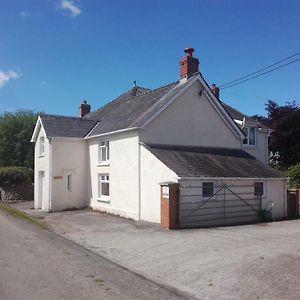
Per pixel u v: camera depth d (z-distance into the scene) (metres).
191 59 23.83
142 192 20.88
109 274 9.85
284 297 7.92
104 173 24.48
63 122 26.97
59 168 25.78
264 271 9.75
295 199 24.16
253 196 21.83
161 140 21.92
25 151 46.66
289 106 40.84
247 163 23.45
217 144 24.30
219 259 11.23
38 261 11.06
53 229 17.58
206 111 23.88
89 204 26.11
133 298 7.90
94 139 25.67
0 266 10.38
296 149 39.66
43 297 7.81
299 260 10.80
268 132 31.89
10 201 33.66
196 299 8.00
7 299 7.66
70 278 9.30
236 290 8.48
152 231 16.95
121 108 27.38
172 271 10.27
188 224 18.86
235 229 17.69
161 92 24.44
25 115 49.50
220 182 20.42
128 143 22.19
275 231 16.86
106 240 14.84
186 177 18.67
